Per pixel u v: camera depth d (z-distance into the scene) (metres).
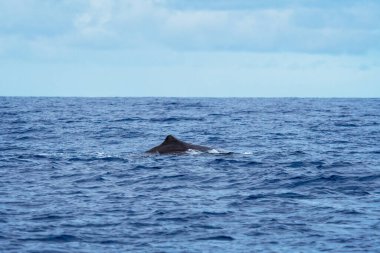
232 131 141.25
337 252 39.91
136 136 128.25
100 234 44.03
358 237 43.12
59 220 47.94
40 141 116.75
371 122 179.88
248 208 52.31
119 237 43.31
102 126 155.12
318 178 66.12
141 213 50.38
